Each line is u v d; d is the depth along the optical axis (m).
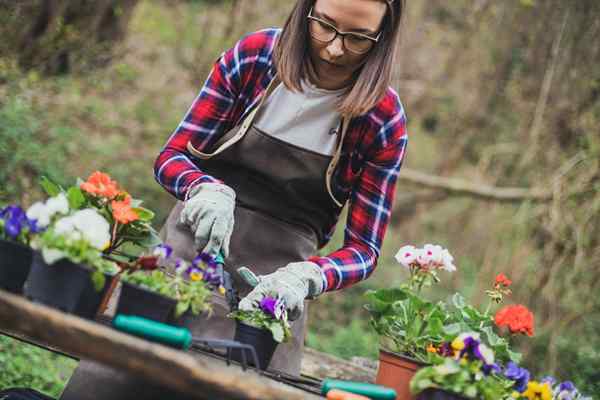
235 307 2.80
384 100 2.96
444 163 11.53
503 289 3.03
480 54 11.37
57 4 11.20
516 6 11.04
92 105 10.61
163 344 2.21
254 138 3.00
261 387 1.92
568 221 9.41
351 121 2.96
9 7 10.95
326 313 9.73
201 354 2.55
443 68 11.67
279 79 2.95
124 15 11.62
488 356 2.41
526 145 10.76
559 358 8.58
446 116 11.59
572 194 9.56
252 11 11.30
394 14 2.84
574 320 9.07
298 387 2.54
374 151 3.01
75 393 2.60
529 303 9.34
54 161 9.10
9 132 8.82
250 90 3.00
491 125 11.27
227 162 3.08
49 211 2.24
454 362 2.39
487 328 2.89
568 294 9.16
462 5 11.67
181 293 2.39
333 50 2.76
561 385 2.81
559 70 10.36
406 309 2.89
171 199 10.13
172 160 2.96
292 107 2.97
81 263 2.17
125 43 11.77
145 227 2.59
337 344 8.28
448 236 11.16
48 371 5.38
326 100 2.95
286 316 2.72
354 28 2.73
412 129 12.01
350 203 3.12
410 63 11.85
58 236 2.16
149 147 10.62
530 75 11.01
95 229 2.22
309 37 2.88
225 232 2.74
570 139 10.15
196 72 11.51
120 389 2.56
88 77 11.34
